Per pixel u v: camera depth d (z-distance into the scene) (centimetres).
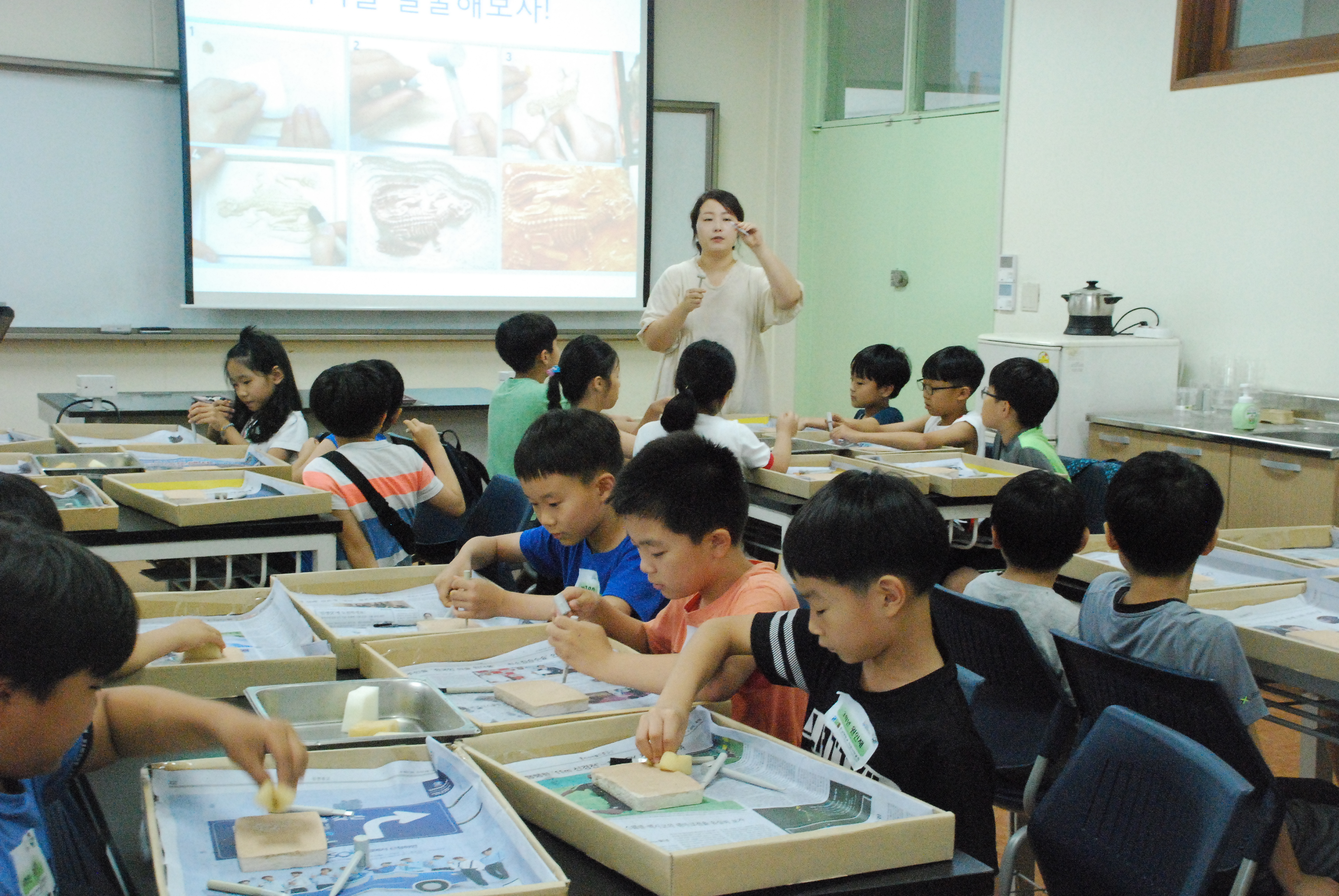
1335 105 383
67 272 525
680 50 647
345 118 566
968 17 542
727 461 148
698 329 404
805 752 117
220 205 545
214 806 102
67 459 296
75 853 107
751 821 102
